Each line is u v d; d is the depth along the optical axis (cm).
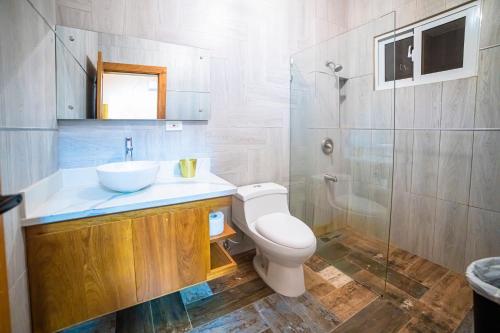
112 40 143
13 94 85
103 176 117
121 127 152
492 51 152
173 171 168
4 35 80
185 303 150
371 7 224
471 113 164
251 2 191
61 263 98
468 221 171
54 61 128
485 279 113
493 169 157
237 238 205
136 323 134
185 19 165
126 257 111
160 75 158
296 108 219
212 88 179
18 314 85
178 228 123
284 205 194
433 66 183
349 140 200
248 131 199
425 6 183
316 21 227
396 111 208
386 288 163
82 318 104
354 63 191
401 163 208
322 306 147
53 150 126
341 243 206
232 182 196
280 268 159
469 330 127
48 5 120
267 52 202
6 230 78
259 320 136
